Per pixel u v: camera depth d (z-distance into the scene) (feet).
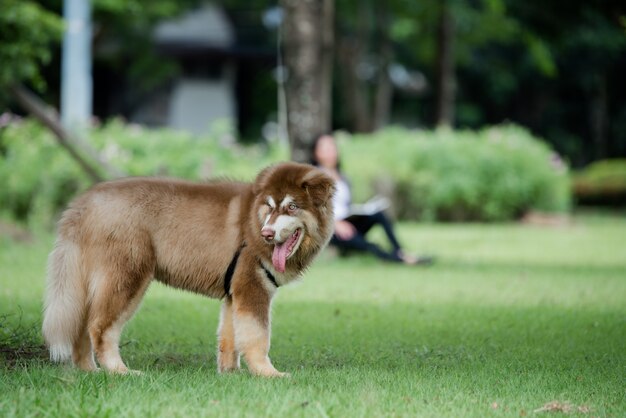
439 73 131.64
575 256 60.59
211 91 150.20
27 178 65.72
